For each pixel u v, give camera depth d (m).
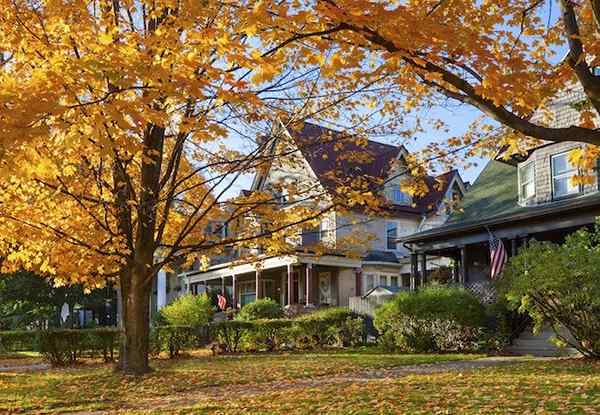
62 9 7.49
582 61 6.52
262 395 10.10
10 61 8.35
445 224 23.97
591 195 18.88
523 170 21.83
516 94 6.34
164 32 6.32
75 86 5.88
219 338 22.77
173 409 8.98
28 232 11.60
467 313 18.25
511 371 12.02
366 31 5.95
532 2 7.52
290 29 5.99
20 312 44.12
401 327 19.44
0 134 5.20
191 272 38.50
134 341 13.63
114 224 13.62
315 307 28.14
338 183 13.25
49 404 10.07
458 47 6.09
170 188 12.37
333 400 9.02
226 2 6.88
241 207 13.27
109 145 5.84
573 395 8.45
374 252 32.09
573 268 13.71
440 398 8.70
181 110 8.77
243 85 6.31
